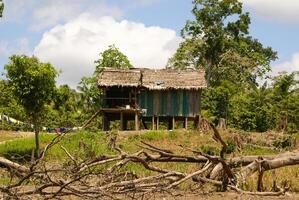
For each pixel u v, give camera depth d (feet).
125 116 143.13
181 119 142.10
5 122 143.43
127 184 28.71
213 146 87.76
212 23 193.06
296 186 38.42
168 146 95.35
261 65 191.42
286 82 156.35
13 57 90.94
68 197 29.78
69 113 135.95
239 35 197.77
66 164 32.12
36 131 86.79
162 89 133.08
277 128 132.46
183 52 191.52
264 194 34.27
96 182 30.63
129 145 91.71
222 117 146.00
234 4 191.42
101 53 164.04
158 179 31.73
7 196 26.30
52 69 92.07
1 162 33.27
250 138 94.68
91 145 61.82
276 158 37.76
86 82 159.02
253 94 152.76
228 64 192.54
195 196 32.42
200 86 133.08
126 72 134.62
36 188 27.09
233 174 34.81
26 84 90.27
